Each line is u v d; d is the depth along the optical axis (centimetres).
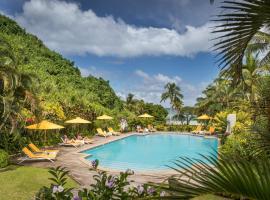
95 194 404
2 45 1453
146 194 393
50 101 2677
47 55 5472
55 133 2414
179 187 192
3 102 1334
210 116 4228
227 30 243
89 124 3212
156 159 2212
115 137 3172
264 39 1287
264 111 434
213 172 193
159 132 3947
